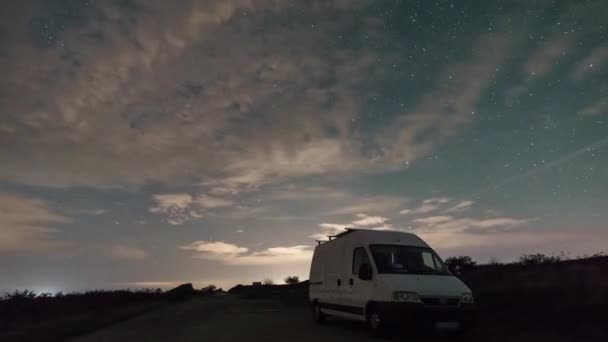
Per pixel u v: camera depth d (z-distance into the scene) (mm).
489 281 18016
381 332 11438
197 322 17266
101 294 33125
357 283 12711
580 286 12656
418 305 10797
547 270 17500
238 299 34938
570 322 10281
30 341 13484
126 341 12523
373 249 12586
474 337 11117
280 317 18766
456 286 11430
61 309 22812
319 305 15711
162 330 14867
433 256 12883
